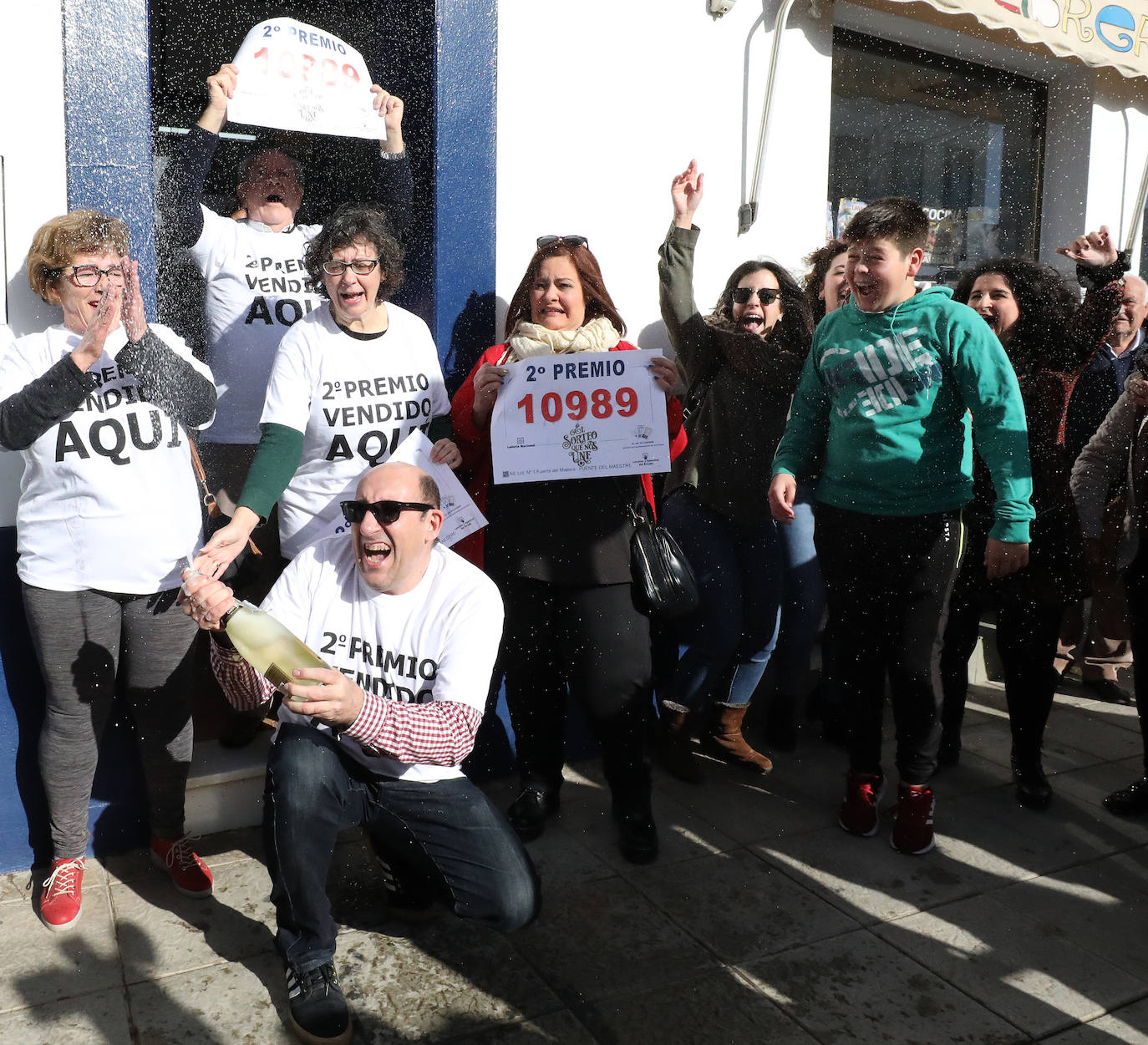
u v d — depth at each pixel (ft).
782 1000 6.97
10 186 7.91
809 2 11.68
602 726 8.81
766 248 11.90
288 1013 6.77
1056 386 9.50
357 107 8.98
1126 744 11.71
